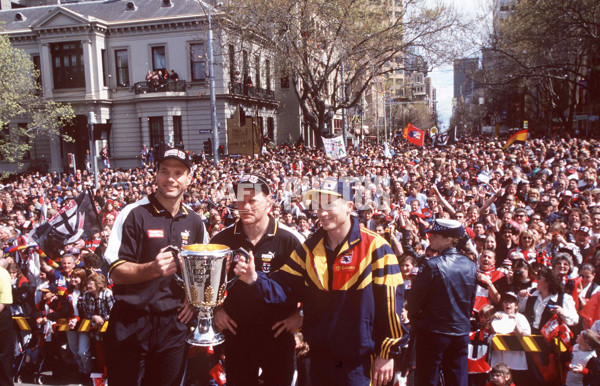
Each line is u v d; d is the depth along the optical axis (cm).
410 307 414
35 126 3148
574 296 532
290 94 4878
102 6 4044
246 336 336
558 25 2639
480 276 512
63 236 723
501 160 1595
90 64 3719
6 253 739
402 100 9056
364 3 2648
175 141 3747
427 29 2602
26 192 1692
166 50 3738
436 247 421
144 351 313
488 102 6669
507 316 497
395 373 443
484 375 505
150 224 318
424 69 2762
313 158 2352
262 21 2448
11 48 2773
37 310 636
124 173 2519
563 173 1234
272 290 303
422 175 1456
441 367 409
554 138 3166
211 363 521
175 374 321
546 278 498
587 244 713
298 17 2464
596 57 3153
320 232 312
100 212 1052
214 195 1268
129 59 3809
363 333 296
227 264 291
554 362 487
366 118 7056
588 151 1825
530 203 995
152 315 313
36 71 3178
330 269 301
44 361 608
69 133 3894
